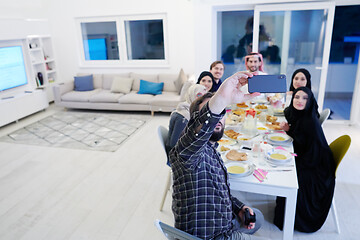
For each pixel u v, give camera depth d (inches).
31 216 101.6
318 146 87.1
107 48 247.4
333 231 88.8
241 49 190.2
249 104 126.6
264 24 174.1
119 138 170.2
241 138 90.7
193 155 48.0
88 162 141.2
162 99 204.2
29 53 227.1
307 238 86.2
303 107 89.4
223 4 169.6
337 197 105.7
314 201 86.0
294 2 165.5
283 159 76.8
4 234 93.0
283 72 181.5
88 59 255.1
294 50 175.8
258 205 102.2
